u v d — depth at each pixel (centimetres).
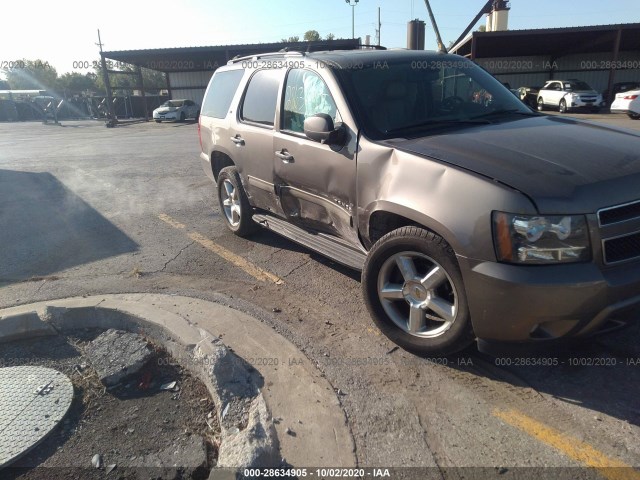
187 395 309
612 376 299
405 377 307
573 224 257
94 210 747
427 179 302
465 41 2945
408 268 321
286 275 470
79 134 2405
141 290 448
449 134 348
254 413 271
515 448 250
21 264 535
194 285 455
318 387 296
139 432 280
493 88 447
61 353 363
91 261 533
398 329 336
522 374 306
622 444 248
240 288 445
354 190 361
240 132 514
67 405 304
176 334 344
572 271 257
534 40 2900
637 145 321
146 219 687
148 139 1917
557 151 305
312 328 368
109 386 321
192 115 3322
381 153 337
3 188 945
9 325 383
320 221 423
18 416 296
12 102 4631
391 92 391
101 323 394
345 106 373
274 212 497
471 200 277
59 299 436
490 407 279
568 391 288
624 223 267
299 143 415
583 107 2530
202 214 701
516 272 261
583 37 2867
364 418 273
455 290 293
